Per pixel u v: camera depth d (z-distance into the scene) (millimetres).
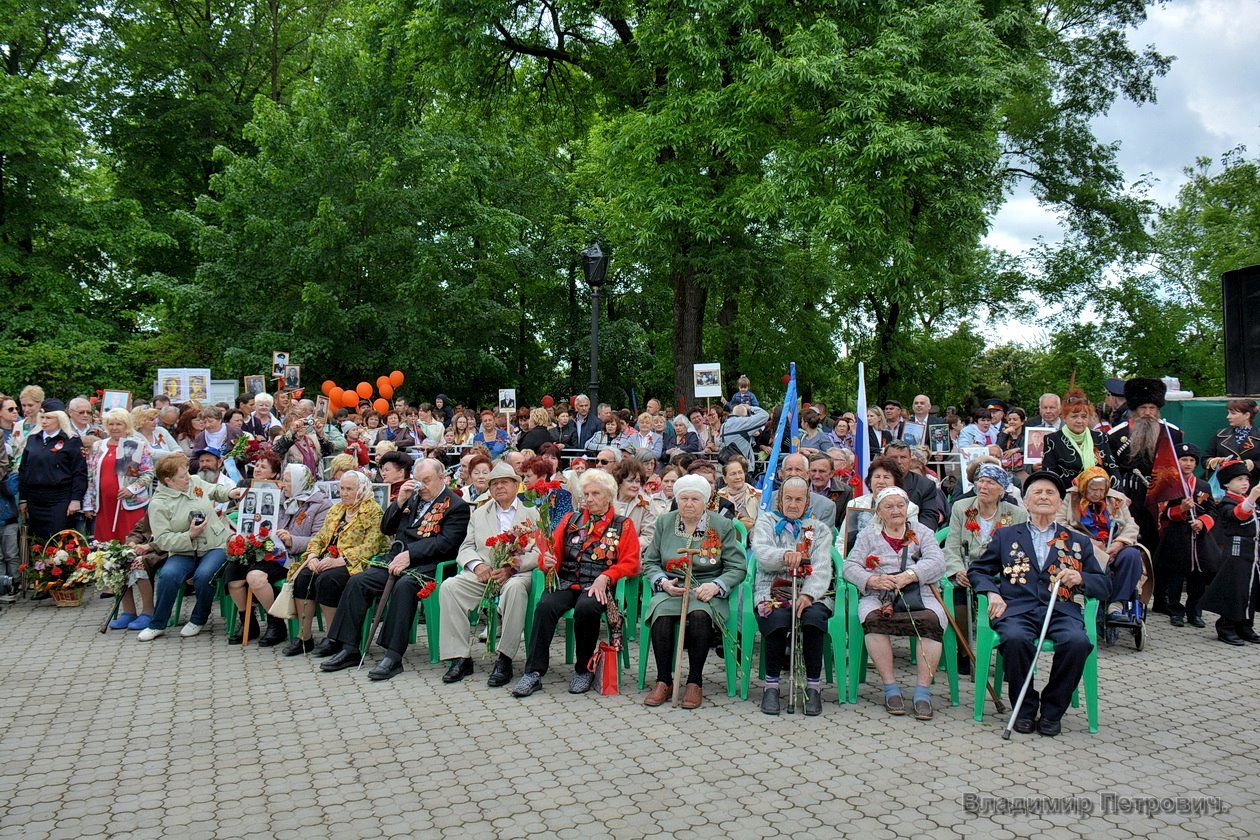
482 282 21641
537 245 26062
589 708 6000
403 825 4223
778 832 4121
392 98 21250
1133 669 6898
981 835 4090
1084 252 27750
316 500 7914
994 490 6648
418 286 20516
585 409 14500
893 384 28031
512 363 27375
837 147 14148
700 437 12766
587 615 6355
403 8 18312
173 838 4117
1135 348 27906
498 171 23922
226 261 20375
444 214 21391
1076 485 7219
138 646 7602
